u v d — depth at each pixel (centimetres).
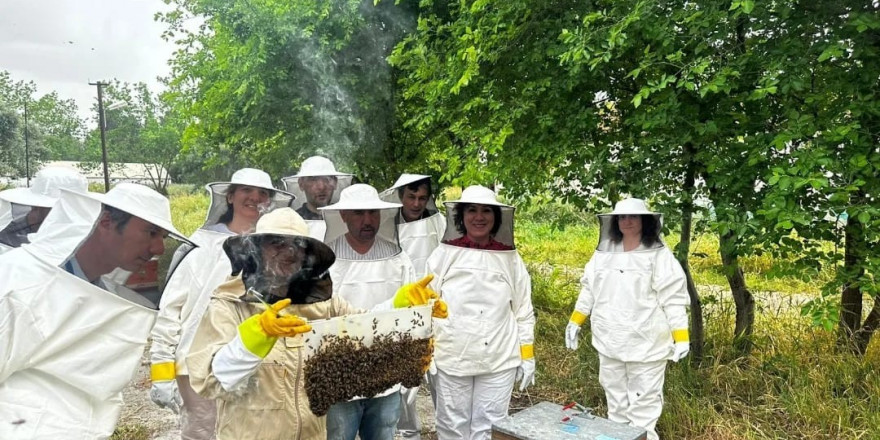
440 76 570
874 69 381
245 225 385
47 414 206
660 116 438
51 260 210
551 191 622
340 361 233
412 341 260
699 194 509
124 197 232
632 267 419
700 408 473
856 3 388
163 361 343
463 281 400
